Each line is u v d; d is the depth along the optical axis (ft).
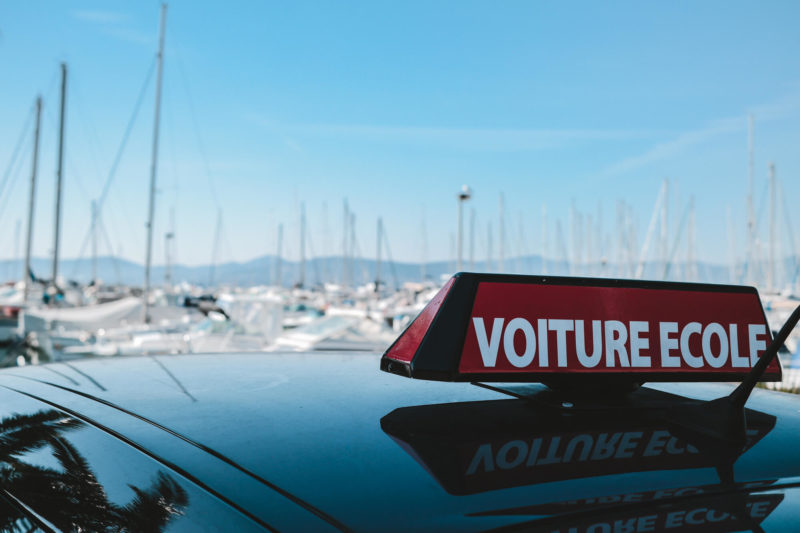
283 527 1.92
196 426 2.88
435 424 2.90
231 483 2.23
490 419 2.99
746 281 128.36
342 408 3.20
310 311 100.58
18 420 3.28
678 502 2.12
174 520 2.10
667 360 3.48
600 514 2.02
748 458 2.53
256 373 4.29
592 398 3.34
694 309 3.60
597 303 3.43
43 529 2.31
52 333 44.70
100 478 2.47
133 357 5.29
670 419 3.02
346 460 2.41
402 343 3.29
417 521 1.93
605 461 2.44
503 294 3.26
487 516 1.98
